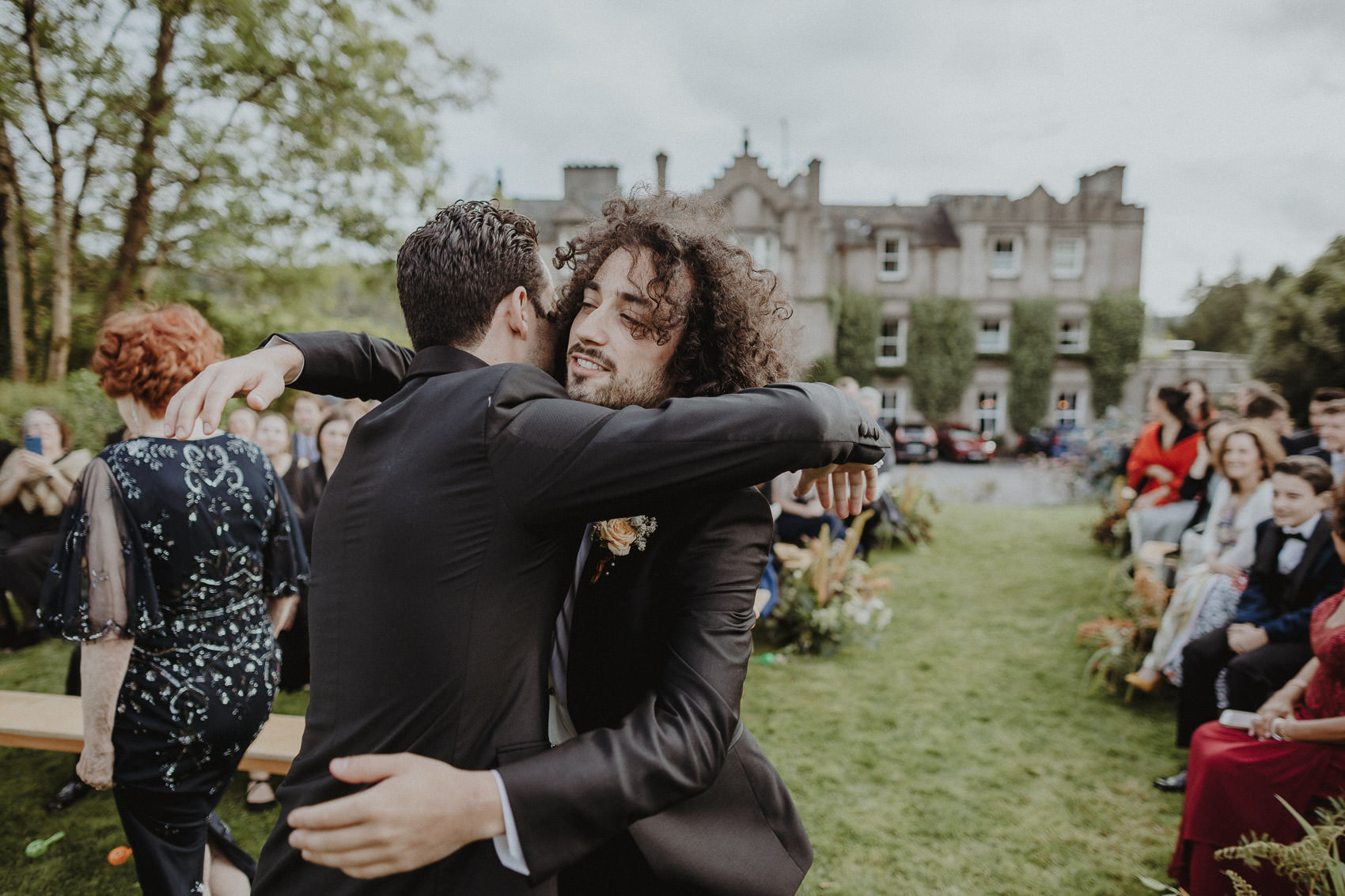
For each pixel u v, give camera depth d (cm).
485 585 76
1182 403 536
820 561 427
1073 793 279
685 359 108
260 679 173
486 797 69
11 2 730
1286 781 200
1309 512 278
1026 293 2361
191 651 161
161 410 161
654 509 75
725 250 110
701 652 85
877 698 367
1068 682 388
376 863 65
